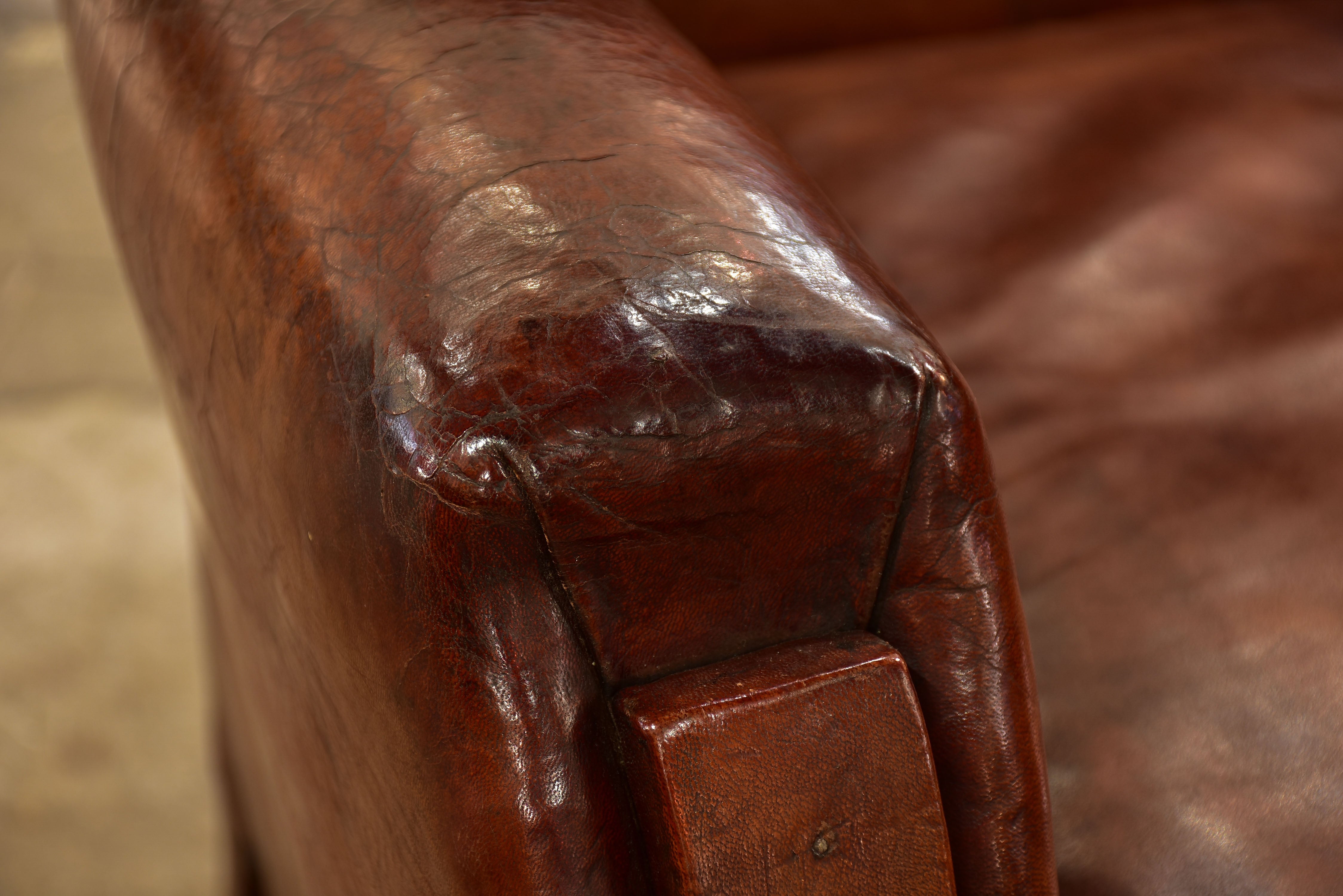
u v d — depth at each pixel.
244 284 0.81
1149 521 0.95
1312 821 0.86
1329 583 0.92
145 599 2.60
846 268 0.78
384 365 0.75
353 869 0.86
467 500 0.73
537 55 0.83
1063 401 1.01
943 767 0.79
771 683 0.75
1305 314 1.08
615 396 0.73
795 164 0.83
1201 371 1.03
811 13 1.60
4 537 2.74
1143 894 0.85
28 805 2.21
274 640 0.87
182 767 2.28
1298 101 1.41
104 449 2.97
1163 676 0.90
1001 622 0.78
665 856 0.75
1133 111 1.39
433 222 0.77
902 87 1.47
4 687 2.42
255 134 0.83
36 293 3.48
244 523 0.86
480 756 0.74
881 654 0.77
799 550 0.76
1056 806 0.87
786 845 0.76
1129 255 1.17
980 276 1.16
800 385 0.74
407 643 0.74
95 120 0.95
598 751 0.75
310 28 0.85
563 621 0.74
